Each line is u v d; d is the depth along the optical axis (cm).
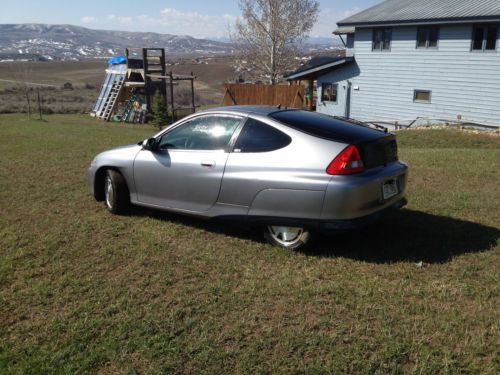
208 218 506
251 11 3606
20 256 459
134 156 565
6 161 989
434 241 483
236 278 408
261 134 471
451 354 294
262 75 3762
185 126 534
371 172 439
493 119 2003
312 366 287
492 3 2039
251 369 286
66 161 992
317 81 2644
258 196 458
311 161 434
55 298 376
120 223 560
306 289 382
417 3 2405
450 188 709
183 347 308
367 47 2378
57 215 598
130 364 293
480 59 1991
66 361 296
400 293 373
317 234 452
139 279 409
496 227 523
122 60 2955
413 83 2239
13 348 310
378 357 293
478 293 371
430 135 1741
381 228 525
